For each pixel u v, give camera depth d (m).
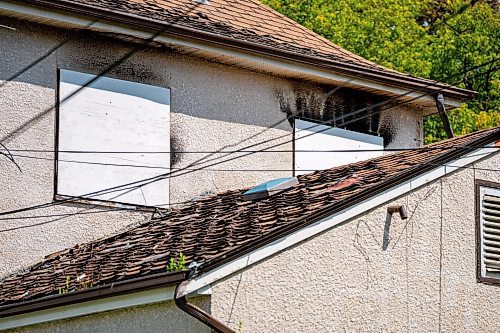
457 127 43.19
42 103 22.39
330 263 16.38
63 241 22.34
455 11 48.41
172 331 16.08
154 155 23.48
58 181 22.39
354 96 26.42
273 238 15.82
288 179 20.47
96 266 18.61
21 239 21.97
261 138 24.95
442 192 17.66
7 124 22.02
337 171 21.05
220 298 15.32
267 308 15.69
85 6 21.89
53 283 18.73
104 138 22.97
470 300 17.67
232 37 23.81
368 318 16.59
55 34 22.64
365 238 16.77
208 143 24.22
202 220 19.78
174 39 23.20
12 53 22.17
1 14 21.91
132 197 23.14
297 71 24.91
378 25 42.31
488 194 18.12
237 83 24.78
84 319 17.70
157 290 15.80
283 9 41.06
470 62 45.91
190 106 24.09
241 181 24.55
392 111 26.97
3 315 18.59
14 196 21.97
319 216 16.27
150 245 18.78
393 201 17.12
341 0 42.03
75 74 22.77
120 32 22.61
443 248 17.50
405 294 17.02
